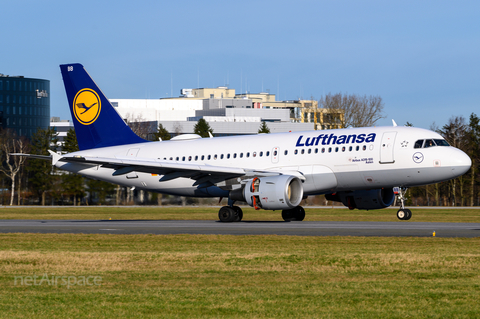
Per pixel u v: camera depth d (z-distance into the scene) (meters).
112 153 150.12
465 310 42.09
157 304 44.38
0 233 104.00
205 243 84.88
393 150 117.75
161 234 99.75
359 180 121.50
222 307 43.22
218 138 141.88
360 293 47.66
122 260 66.75
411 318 40.06
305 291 48.53
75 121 156.00
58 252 74.50
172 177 132.38
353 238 89.50
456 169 113.81
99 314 41.84
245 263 64.19
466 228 108.75
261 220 146.38
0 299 46.88
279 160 128.38
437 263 62.50
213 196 138.50
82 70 154.38
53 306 44.34
